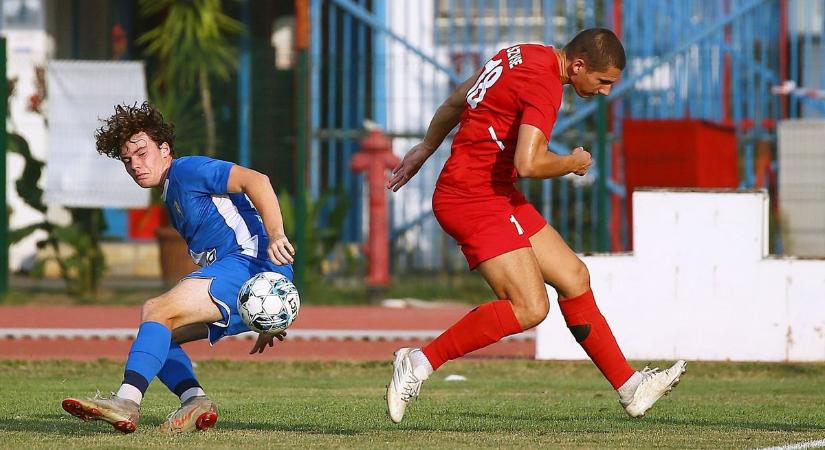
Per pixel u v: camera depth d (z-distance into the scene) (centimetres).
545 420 2312
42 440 1880
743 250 3644
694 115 6600
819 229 5525
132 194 5516
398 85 6981
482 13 6750
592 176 6481
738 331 3647
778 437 1991
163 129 2008
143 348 1878
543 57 1923
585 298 2039
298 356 4062
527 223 2002
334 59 6650
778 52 6838
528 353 4241
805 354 3619
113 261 7044
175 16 6438
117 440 1877
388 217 6625
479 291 6059
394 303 5781
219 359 3884
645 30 6681
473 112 1945
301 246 5641
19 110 7038
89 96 5488
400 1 6981
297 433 2008
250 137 6197
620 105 6581
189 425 2011
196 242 1988
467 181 1938
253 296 1905
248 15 7700
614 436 1995
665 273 3662
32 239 7031
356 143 7231
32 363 3725
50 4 7369
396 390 1916
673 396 2939
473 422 2267
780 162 5569
